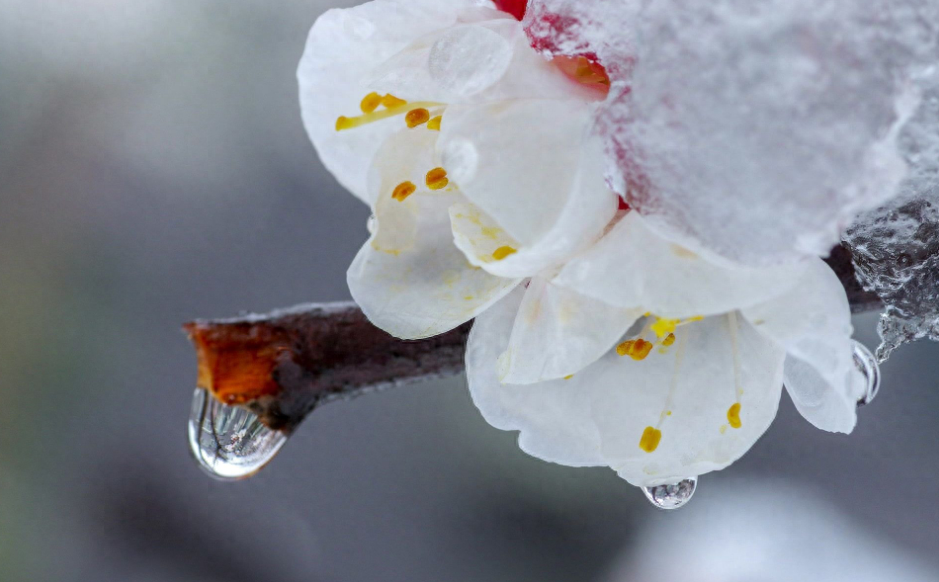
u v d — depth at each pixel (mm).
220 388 193
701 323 188
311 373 193
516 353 187
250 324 193
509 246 185
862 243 188
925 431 345
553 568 353
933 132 179
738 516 352
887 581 331
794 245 177
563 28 183
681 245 180
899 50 177
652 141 178
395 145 190
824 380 184
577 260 183
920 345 348
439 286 189
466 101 185
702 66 177
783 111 176
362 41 191
